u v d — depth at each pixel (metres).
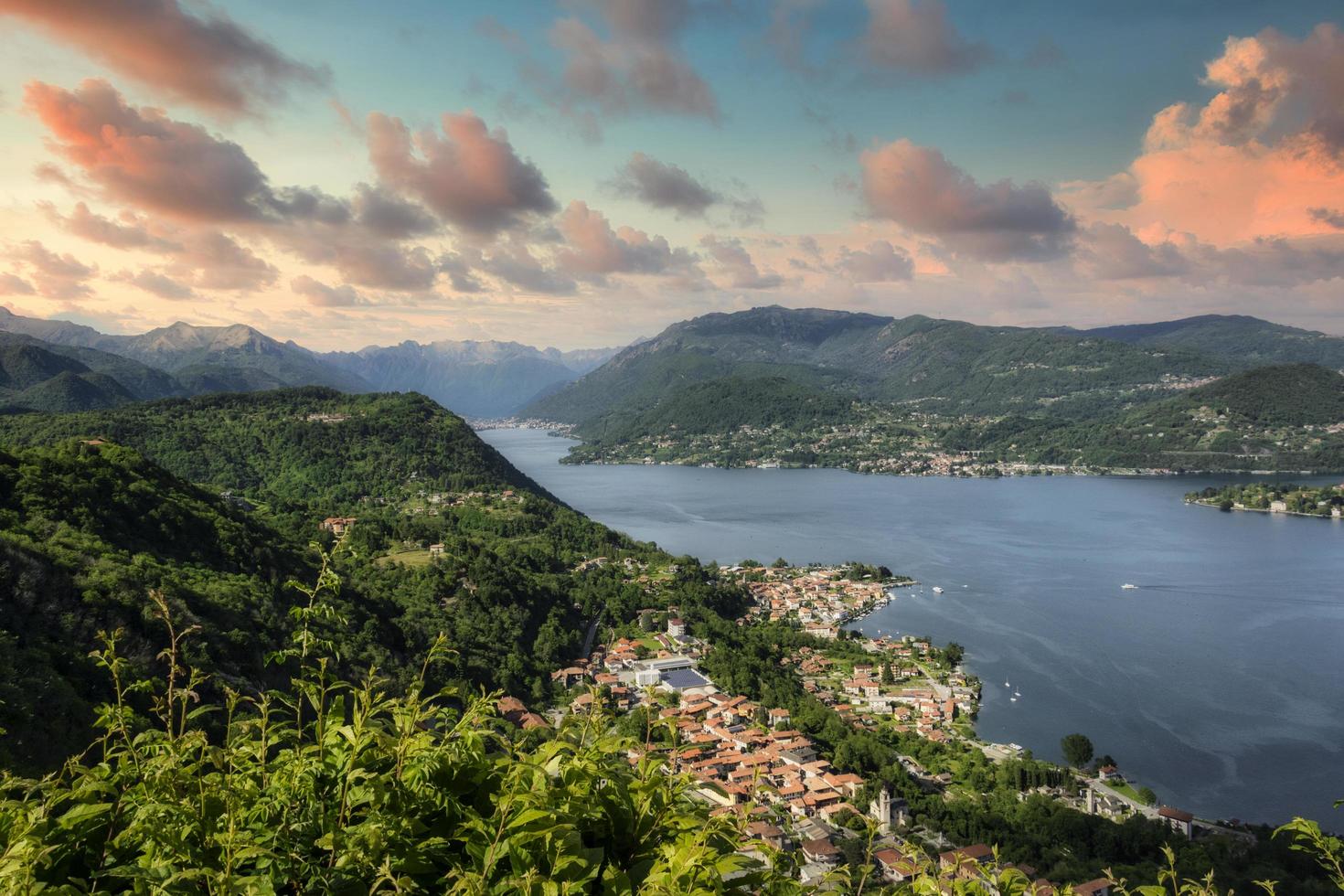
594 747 6.00
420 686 6.24
